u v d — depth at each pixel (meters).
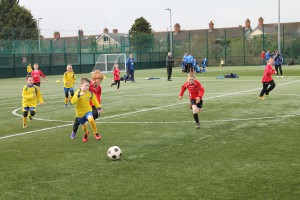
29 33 48.41
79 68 50.28
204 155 8.09
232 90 22.05
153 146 9.05
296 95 18.64
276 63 32.09
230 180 6.48
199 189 6.11
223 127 11.13
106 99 19.11
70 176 6.93
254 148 8.58
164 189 6.15
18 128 11.94
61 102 18.66
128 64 31.23
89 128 11.57
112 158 7.87
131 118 13.16
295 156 7.86
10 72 43.38
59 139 10.17
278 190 5.98
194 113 11.03
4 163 7.90
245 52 58.25
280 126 11.00
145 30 85.94
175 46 61.44
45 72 46.62
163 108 15.39
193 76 11.32
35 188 6.35
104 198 5.84
